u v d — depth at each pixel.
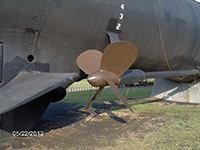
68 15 5.72
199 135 5.11
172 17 7.77
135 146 4.42
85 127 5.93
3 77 5.30
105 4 6.14
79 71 6.61
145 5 7.07
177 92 11.09
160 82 12.16
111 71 5.09
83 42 6.36
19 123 5.18
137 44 7.30
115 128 5.82
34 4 5.25
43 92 3.97
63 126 6.03
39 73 5.34
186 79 10.41
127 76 6.12
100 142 4.71
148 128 5.77
